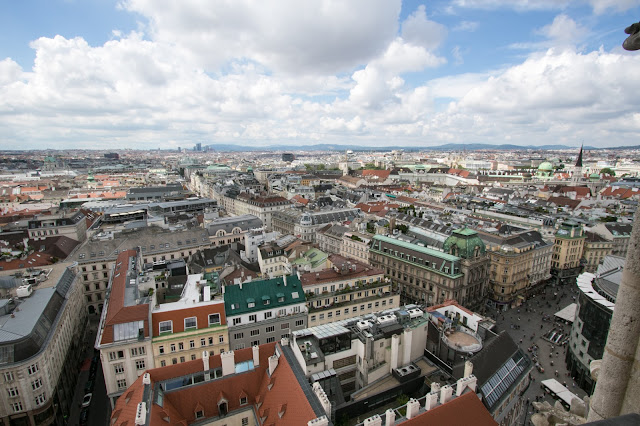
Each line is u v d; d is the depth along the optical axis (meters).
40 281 119.00
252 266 155.88
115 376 91.69
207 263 152.75
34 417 86.69
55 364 95.38
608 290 108.19
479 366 73.75
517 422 85.62
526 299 177.25
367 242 177.50
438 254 146.62
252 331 103.88
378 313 86.38
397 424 52.91
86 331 141.00
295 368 67.81
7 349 83.88
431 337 82.38
